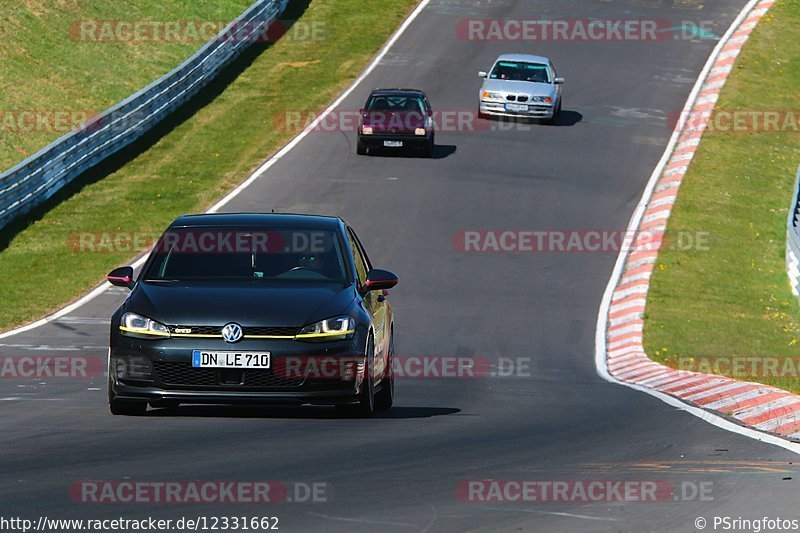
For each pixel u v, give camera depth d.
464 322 75.94
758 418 40.47
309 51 157.62
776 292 91.75
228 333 34.38
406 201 105.50
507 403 44.53
